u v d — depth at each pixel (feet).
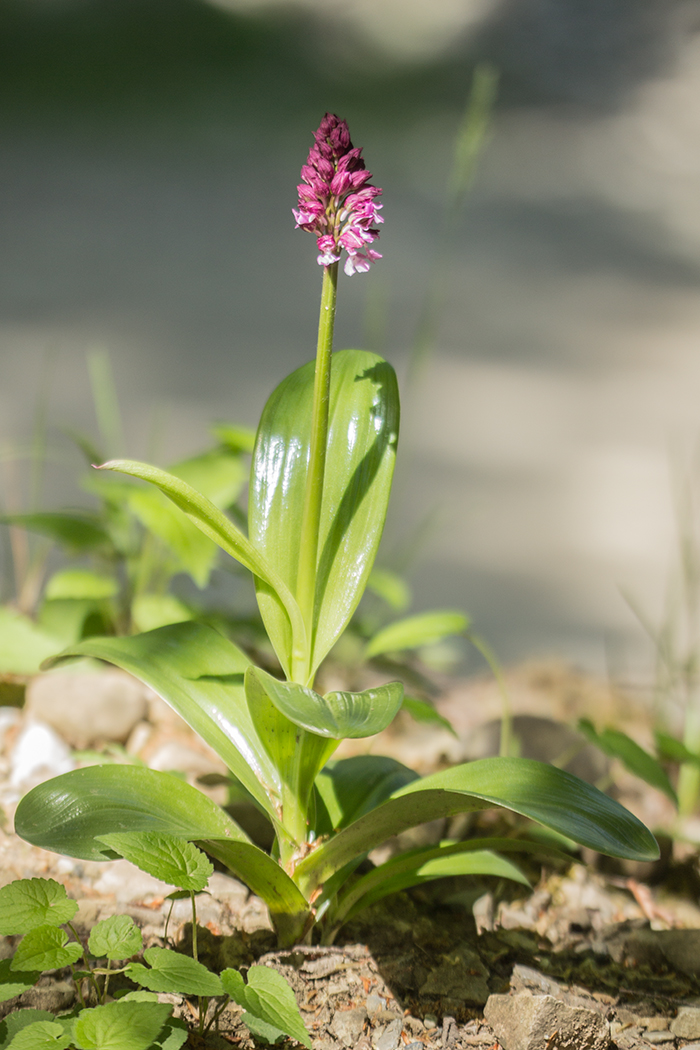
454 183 7.77
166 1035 6.06
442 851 6.41
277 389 6.57
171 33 61.62
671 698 7.79
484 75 7.64
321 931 6.48
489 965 6.50
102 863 6.64
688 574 8.04
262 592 6.33
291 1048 6.21
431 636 6.95
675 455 17.57
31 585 8.77
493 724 7.30
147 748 7.23
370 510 6.41
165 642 6.50
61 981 6.26
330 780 6.63
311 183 6.19
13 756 7.07
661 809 7.37
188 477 7.39
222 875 6.64
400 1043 6.25
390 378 6.51
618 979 6.52
